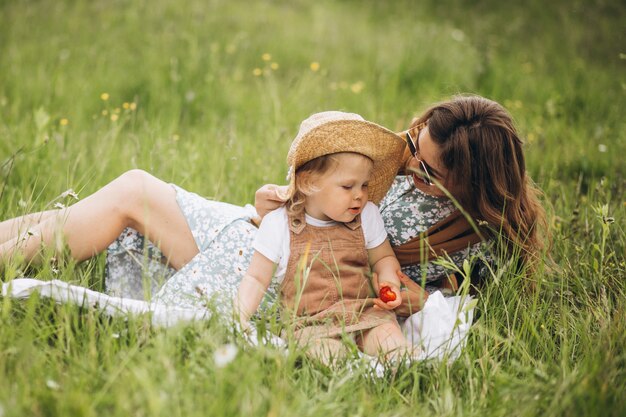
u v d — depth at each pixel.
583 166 4.38
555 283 2.76
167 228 2.69
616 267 2.91
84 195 3.50
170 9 7.56
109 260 2.79
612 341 2.39
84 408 1.76
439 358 2.37
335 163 2.54
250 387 1.95
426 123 2.67
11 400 1.83
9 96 5.10
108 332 2.21
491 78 6.28
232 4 8.19
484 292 2.83
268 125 4.79
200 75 5.70
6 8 7.02
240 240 2.67
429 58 6.57
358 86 5.74
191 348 2.20
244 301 2.49
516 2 9.23
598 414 2.03
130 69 5.83
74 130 4.49
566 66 6.94
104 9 7.42
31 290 2.28
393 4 9.30
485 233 2.73
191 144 4.34
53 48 6.10
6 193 3.42
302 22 8.04
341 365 2.30
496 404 2.09
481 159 2.49
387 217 2.79
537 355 2.52
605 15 8.44
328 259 2.59
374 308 2.61
